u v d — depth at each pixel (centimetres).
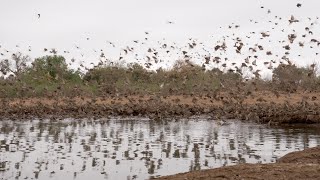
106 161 1377
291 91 3130
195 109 3309
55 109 3341
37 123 2702
